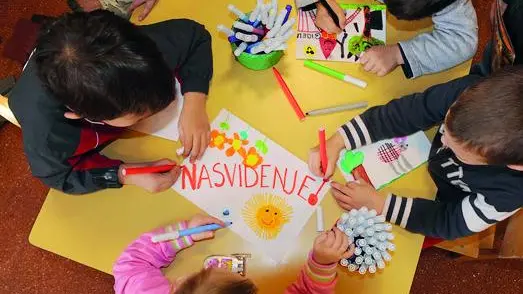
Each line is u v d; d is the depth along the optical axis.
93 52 0.78
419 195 0.98
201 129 1.00
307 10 1.07
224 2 1.09
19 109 0.92
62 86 0.81
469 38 1.04
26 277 1.56
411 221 0.95
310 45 1.05
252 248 0.95
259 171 0.99
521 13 1.07
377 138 1.00
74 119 0.94
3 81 1.60
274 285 0.93
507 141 0.81
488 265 1.54
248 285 0.75
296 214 0.96
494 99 0.81
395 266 0.94
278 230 0.95
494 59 1.13
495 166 0.94
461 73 1.05
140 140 1.01
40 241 0.96
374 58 1.03
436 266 1.54
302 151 1.00
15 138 1.65
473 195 0.97
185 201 0.97
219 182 0.98
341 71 1.04
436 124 1.01
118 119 0.86
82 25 0.80
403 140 1.01
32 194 1.62
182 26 1.01
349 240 0.89
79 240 0.96
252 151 1.00
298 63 1.05
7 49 1.26
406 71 1.04
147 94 0.83
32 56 0.97
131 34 0.82
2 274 1.56
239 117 1.02
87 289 1.55
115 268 0.93
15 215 1.60
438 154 0.99
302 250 0.94
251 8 1.08
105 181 0.96
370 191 0.96
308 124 1.01
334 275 0.89
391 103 1.00
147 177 0.97
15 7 1.75
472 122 0.83
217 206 0.97
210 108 1.02
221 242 0.95
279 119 1.02
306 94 1.03
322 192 0.97
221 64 1.05
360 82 1.03
